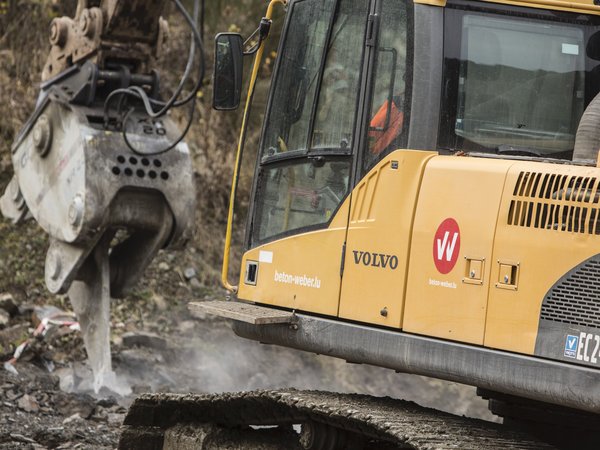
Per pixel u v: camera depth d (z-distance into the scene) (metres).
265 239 13.09
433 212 10.74
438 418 10.91
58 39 18.62
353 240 11.55
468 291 10.36
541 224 9.98
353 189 11.70
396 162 11.19
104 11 17.89
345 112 12.13
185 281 26.23
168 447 13.59
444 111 11.27
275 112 13.38
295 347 12.12
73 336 21.17
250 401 12.10
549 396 9.71
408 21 11.47
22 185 19.33
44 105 18.62
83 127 17.66
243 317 11.99
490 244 10.23
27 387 18.52
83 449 15.76
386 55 11.69
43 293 23.59
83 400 17.98
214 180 29.41
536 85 11.57
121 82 18.11
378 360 11.08
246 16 31.00
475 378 10.21
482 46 11.49
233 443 13.02
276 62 13.47
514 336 10.02
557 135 11.55
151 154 17.80
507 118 11.45
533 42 11.65
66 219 17.89
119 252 19.59
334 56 12.47
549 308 9.84
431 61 11.27
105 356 18.67
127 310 24.09
